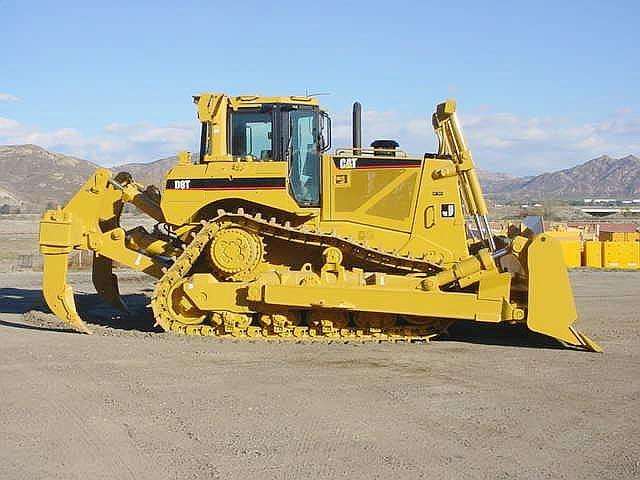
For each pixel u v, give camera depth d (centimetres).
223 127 1251
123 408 798
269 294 1137
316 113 1262
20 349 1114
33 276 2545
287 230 1178
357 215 1219
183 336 1198
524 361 1046
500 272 1151
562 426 742
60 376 941
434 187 1207
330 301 1131
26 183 19100
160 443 685
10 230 6278
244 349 1112
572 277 2528
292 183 1239
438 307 1127
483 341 1203
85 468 623
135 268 1306
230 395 850
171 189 1205
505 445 684
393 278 1151
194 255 1187
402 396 848
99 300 1778
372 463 634
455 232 1203
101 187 1305
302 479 598
